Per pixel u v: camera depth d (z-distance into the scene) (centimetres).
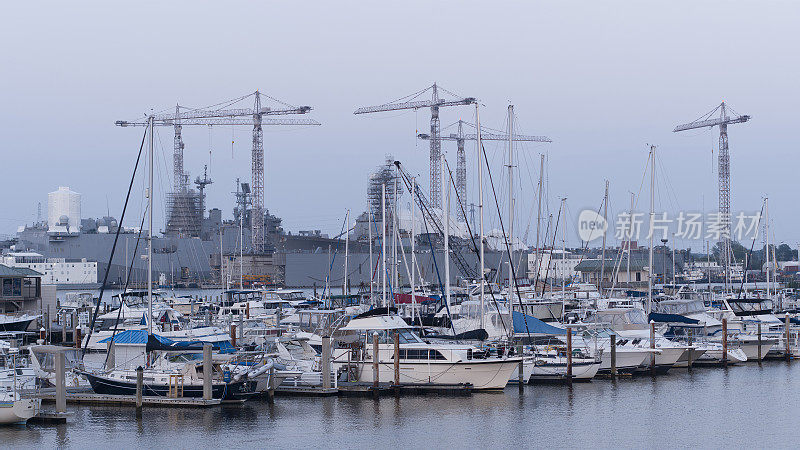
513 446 5325
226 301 13225
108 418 5775
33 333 8212
